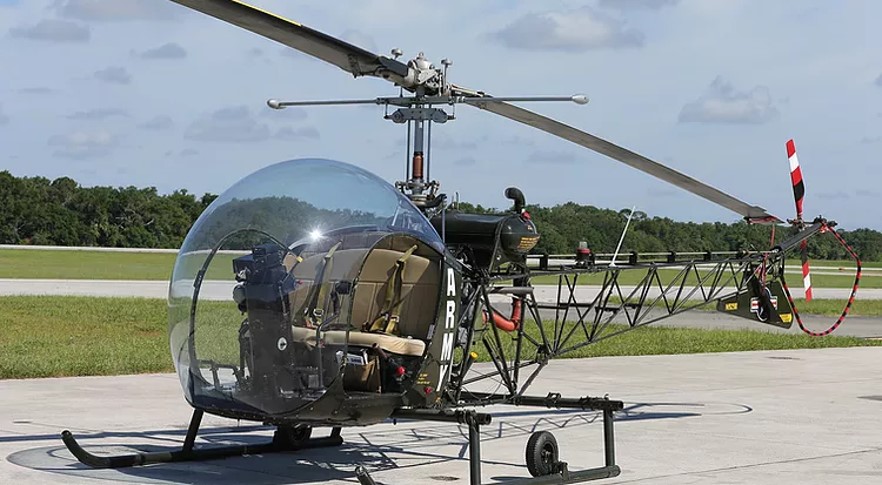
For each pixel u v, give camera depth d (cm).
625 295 3325
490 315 745
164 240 8700
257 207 639
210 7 553
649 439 898
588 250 845
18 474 676
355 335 644
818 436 922
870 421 1017
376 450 818
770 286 1053
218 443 820
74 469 698
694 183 828
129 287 3138
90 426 875
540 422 998
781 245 1041
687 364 1554
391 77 661
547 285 3884
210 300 634
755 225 1006
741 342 1959
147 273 4388
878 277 6981
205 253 644
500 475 728
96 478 672
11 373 1181
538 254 813
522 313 784
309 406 604
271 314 607
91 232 8462
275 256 614
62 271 4316
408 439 874
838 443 885
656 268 924
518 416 1036
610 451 736
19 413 930
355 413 627
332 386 607
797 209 1070
